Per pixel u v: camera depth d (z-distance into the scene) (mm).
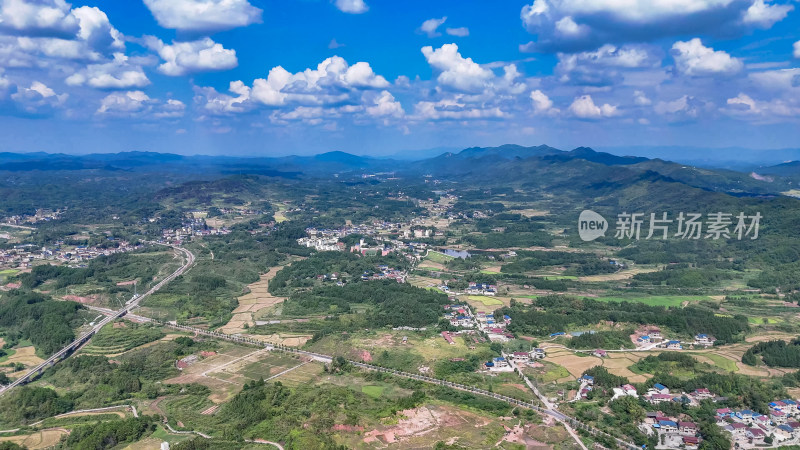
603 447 170500
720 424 179000
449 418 190000
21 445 175375
